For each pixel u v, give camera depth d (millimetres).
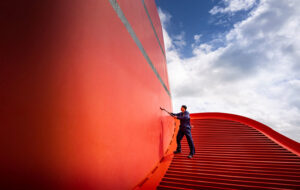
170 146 5051
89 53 1584
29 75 1044
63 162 1154
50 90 1147
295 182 2596
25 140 970
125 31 2570
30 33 1083
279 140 4953
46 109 1104
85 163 1348
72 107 1301
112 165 1728
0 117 905
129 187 2064
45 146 1060
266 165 3322
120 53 2268
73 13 1447
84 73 1479
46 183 1023
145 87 3234
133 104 2506
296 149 4219
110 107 1826
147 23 4398
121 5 2551
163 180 2826
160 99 4617
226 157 3824
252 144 4715
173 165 3473
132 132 2355
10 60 971
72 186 1193
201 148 4562
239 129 6164
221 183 2604
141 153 2611
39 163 1010
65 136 1201
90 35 1636
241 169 3164
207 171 3094
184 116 3994
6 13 985
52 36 1218
